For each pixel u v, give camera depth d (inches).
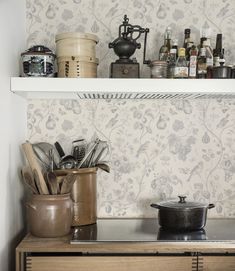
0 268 56.4
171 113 75.4
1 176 57.2
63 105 75.1
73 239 58.9
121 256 56.2
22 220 71.2
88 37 64.3
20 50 70.0
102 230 65.3
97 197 75.5
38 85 62.3
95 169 68.8
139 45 67.0
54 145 74.6
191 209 62.9
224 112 75.5
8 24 61.1
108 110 75.1
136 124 75.3
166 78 65.1
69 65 64.1
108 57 74.7
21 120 70.5
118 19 74.7
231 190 75.7
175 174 75.6
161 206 64.2
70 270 55.9
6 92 60.0
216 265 56.4
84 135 75.2
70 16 74.6
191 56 65.8
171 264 56.3
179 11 74.9
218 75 64.7
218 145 75.5
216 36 74.5
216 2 74.9
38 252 56.8
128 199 75.5
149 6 74.8
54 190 60.7
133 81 62.7
